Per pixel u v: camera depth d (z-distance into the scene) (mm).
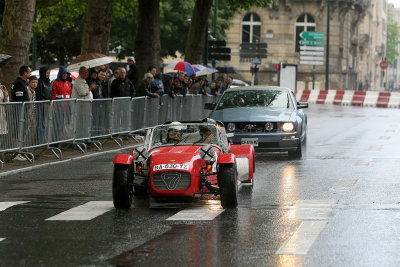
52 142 21391
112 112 25156
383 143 26953
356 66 103500
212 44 43719
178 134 14867
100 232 11156
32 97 21531
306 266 8930
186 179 13344
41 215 12688
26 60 23312
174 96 31312
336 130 33281
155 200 14430
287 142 21938
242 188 15898
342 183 16547
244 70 87938
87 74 23906
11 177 17734
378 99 63562
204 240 10516
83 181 17078
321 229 11242
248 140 21984
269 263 9102
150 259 9344
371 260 9219
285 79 67625
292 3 87312
